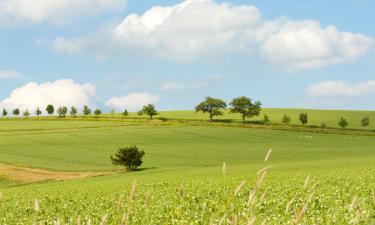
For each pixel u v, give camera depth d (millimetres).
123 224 4848
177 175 60656
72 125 158500
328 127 156875
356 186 29031
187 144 120375
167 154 103812
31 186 61562
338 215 15898
